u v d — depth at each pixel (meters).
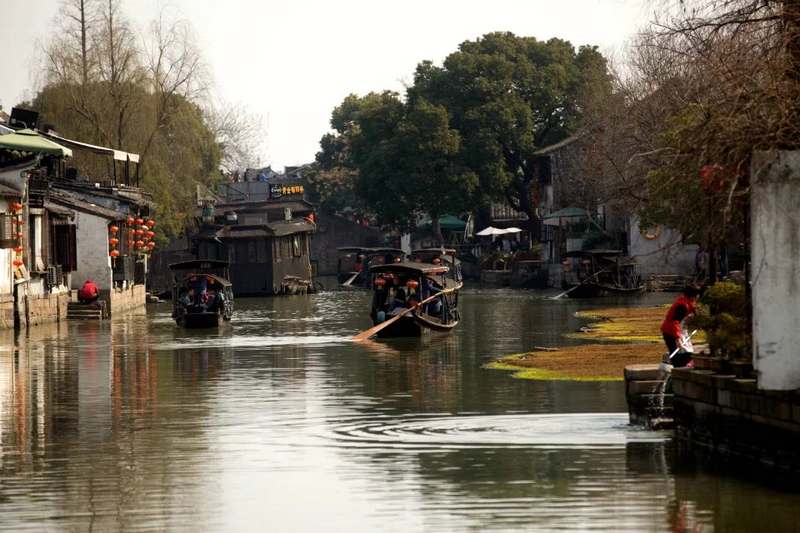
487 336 53.66
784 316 19.61
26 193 62.56
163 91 90.88
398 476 21.73
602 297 85.69
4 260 58.78
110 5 88.12
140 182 90.50
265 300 94.31
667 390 26.09
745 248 21.67
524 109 118.62
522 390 33.19
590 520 18.44
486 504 19.53
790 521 18.06
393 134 123.19
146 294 90.56
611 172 67.00
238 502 20.11
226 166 137.75
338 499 20.16
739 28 20.92
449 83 121.12
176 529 18.58
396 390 33.97
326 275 150.00
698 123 20.77
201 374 39.03
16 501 20.38
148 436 26.55
